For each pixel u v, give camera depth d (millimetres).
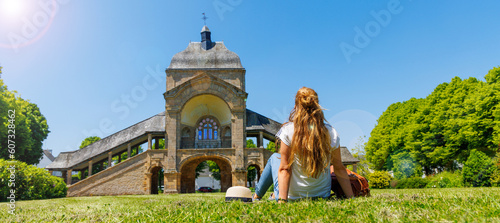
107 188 36125
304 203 3783
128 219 3975
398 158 43250
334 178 4812
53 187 25328
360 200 4105
